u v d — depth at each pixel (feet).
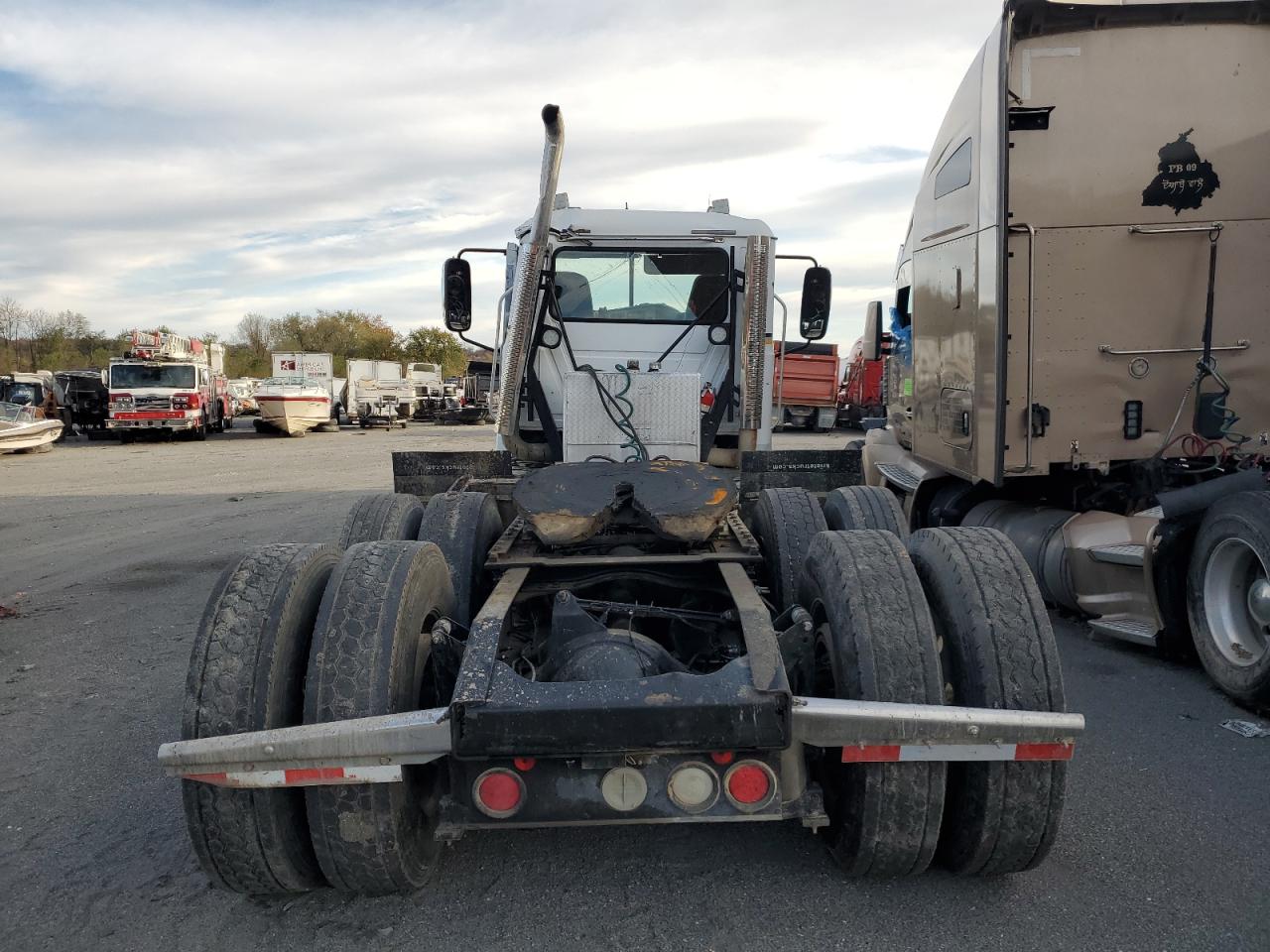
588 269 20.10
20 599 25.35
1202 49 18.37
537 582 12.30
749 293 18.42
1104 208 18.66
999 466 18.89
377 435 107.34
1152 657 17.80
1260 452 18.90
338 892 9.99
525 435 20.02
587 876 10.19
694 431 16.25
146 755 13.98
